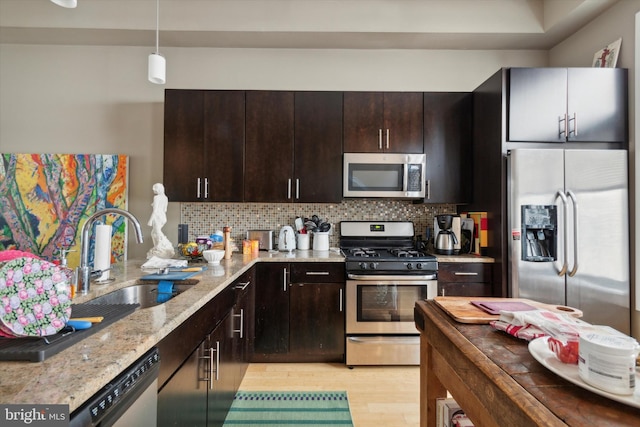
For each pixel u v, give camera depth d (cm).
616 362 60
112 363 73
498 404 70
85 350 80
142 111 301
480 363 77
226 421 185
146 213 301
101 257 159
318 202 277
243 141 274
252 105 275
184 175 272
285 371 246
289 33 278
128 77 301
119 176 294
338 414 193
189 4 271
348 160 274
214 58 304
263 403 204
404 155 274
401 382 231
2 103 296
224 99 274
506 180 235
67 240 288
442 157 279
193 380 129
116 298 157
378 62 308
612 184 224
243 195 274
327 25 273
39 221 286
